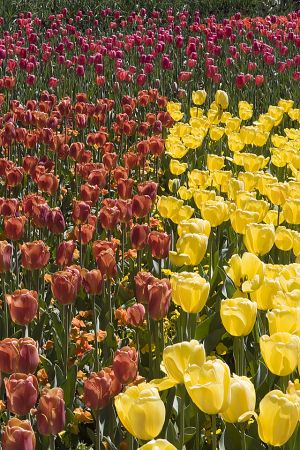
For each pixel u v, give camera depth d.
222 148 11.44
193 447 4.42
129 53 17.88
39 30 21.34
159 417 2.99
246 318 3.81
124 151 11.38
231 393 3.07
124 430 4.62
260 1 28.19
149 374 5.00
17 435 3.03
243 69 16.53
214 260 6.66
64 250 5.61
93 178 7.31
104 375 3.71
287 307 3.85
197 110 11.50
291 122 13.03
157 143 9.07
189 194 7.18
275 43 17.91
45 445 4.32
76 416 4.68
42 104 11.17
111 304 6.06
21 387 3.37
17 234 5.82
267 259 6.96
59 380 4.92
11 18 23.50
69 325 5.42
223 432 4.12
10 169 7.74
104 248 5.48
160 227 8.10
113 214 6.11
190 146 9.18
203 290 4.16
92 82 15.49
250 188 7.32
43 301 6.03
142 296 4.75
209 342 5.34
